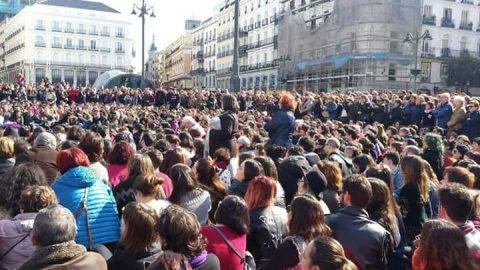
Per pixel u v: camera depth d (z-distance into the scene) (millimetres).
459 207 3355
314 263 2480
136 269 2975
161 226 2836
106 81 36219
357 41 33031
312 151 7789
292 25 42000
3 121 16297
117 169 5137
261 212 3797
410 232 4738
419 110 13414
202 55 82625
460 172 4789
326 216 3809
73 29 82812
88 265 2576
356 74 33000
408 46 33250
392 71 33531
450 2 47781
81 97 25375
